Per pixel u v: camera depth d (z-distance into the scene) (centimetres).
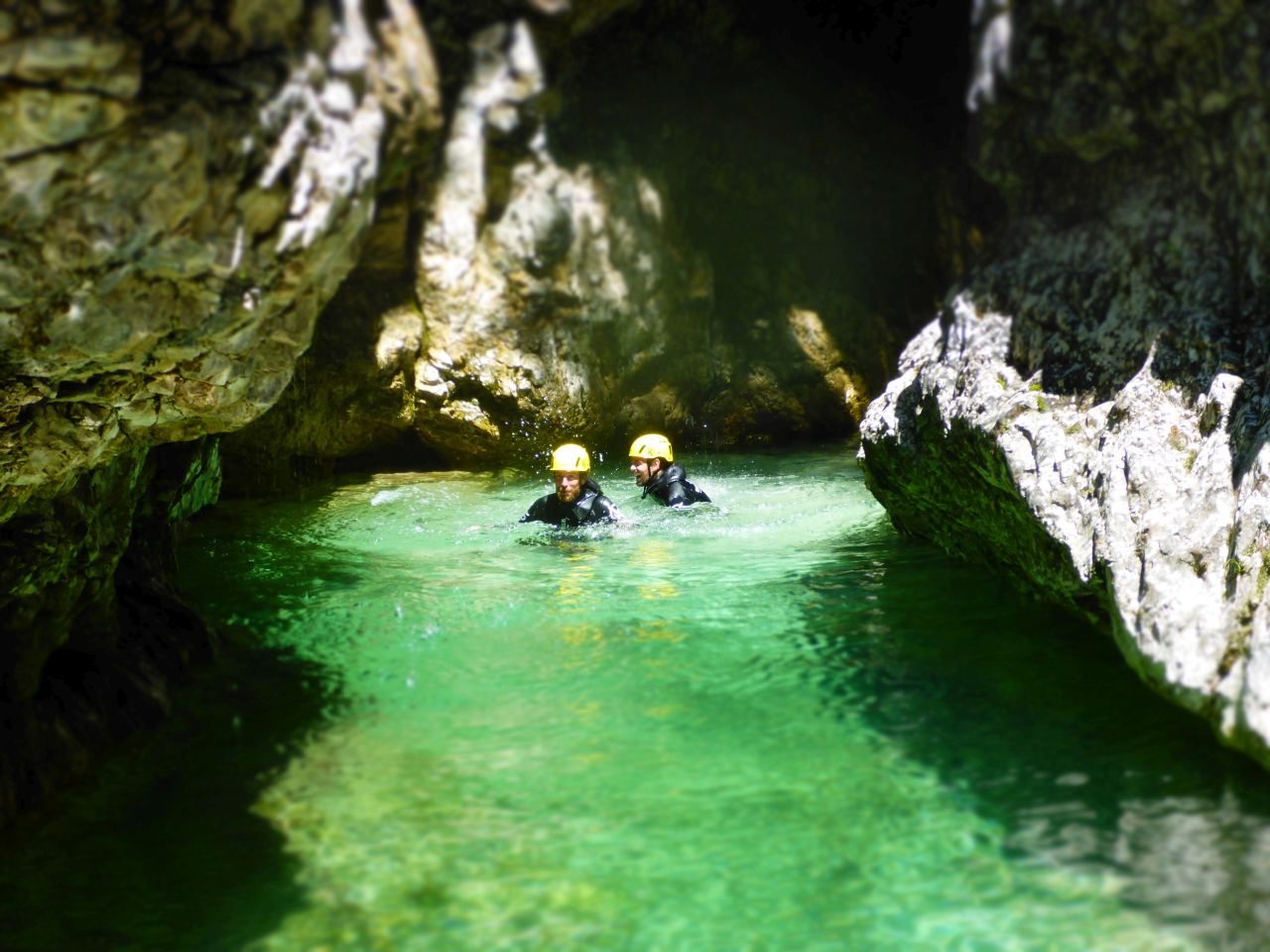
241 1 289
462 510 980
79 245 296
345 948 304
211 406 388
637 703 475
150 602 532
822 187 1510
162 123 283
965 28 1534
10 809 375
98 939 310
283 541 828
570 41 1002
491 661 534
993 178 540
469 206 1158
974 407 528
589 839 359
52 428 357
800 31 1490
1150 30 423
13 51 251
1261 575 371
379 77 340
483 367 1225
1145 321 472
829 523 855
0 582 378
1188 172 467
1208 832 341
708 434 1432
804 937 301
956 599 606
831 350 1473
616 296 1294
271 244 327
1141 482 437
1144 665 398
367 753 430
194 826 373
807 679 495
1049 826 352
